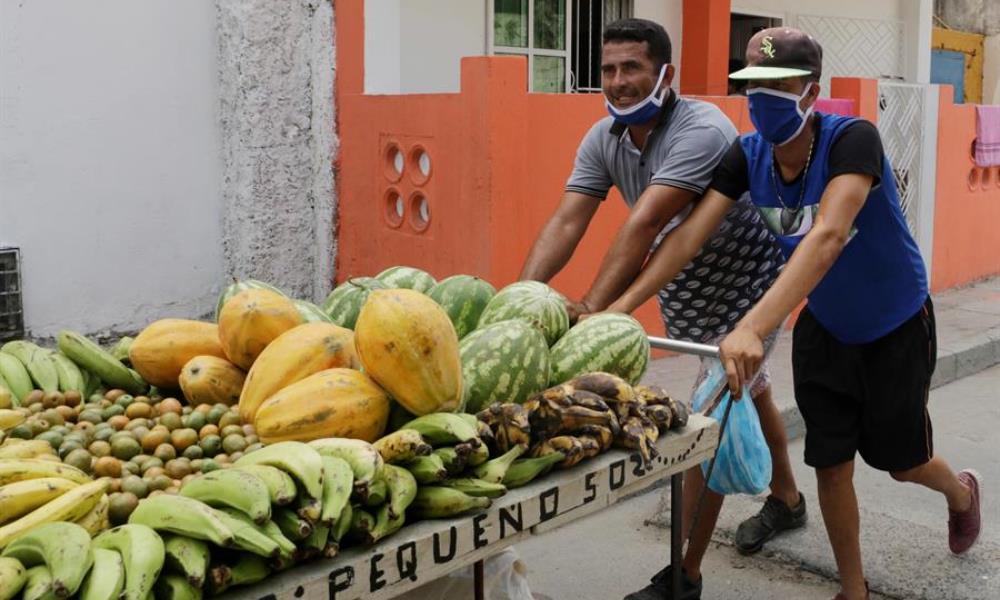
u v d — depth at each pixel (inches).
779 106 128.3
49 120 247.9
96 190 257.3
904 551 177.6
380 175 271.3
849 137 128.9
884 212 134.3
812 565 174.2
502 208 243.4
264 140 272.1
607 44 149.8
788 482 178.2
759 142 139.0
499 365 107.0
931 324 144.5
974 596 162.4
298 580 80.1
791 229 136.6
